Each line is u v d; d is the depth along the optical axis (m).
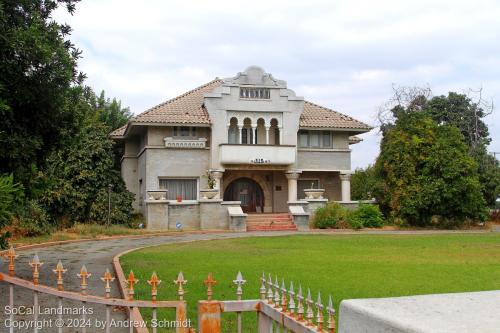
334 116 39.38
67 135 12.31
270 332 5.24
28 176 10.61
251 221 33.25
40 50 9.88
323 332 4.22
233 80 36.03
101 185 31.66
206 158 35.84
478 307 2.85
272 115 36.50
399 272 13.48
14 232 23.97
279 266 14.52
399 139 34.88
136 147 40.44
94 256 18.03
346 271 13.61
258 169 36.06
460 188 33.25
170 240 25.31
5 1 10.29
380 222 33.81
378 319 2.68
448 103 47.31
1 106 8.95
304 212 33.56
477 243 22.53
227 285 11.19
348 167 38.34
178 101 38.00
